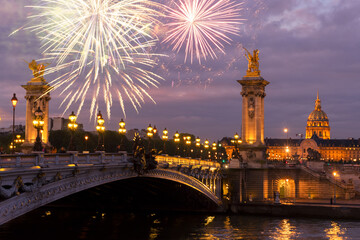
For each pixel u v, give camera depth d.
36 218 85.19
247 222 97.88
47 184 43.88
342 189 130.75
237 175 121.56
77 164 49.34
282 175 130.25
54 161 45.69
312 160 139.00
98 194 85.62
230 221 98.56
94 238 70.88
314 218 105.62
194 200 101.12
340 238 81.00
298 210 107.62
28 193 40.47
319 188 131.62
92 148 134.25
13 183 38.38
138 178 77.62
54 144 129.25
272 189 128.88
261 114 129.38
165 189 90.56
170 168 79.50
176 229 84.94
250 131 128.38
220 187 116.19
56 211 95.06
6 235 67.88
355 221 101.06
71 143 51.72
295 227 91.94
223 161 157.25
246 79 128.88
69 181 48.38
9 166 38.12
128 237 74.56
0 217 36.53
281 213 108.88
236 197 120.19
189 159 95.00
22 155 40.09
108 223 83.88
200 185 97.56
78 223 82.50
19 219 83.31
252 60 130.12
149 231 80.94
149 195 92.12
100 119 61.78
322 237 81.88
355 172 175.12
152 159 69.38
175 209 101.31
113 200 89.31
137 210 95.25
